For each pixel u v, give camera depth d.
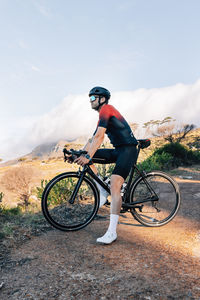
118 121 2.63
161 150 12.90
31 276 1.83
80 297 1.57
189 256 2.14
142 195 3.11
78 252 2.24
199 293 1.56
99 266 1.97
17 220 3.12
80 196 3.78
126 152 2.65
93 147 2.57
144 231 2.87
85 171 2.79
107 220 3.31
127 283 1.71
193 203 4.21
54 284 1.72
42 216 3.26
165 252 2.23
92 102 2.74
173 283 1.69
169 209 3.14
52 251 2.26
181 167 10.98
